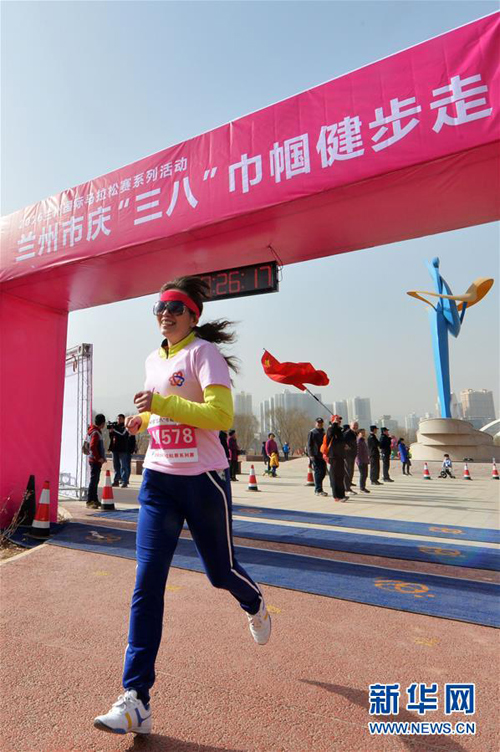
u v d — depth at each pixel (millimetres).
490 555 4301
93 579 3521
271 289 4848
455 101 3453
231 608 2939
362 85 3852
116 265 5102
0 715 1786
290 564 3975
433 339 28938
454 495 10250
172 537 1888
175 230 4520
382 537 5102
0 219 5926
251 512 7066
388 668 2199
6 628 2617
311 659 2277
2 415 5656
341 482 8750
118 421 10641
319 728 1730
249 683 2039
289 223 4250
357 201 3910
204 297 2277
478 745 1657
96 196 5172
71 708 1838
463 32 3547
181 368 1980
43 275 5387
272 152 4152
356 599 3121
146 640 1709
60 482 10008
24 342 5977
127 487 10594
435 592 3277
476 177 3586
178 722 1750
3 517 5508
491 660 2297
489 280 25562
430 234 4469
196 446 1908
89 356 9289
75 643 2432
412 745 1647
